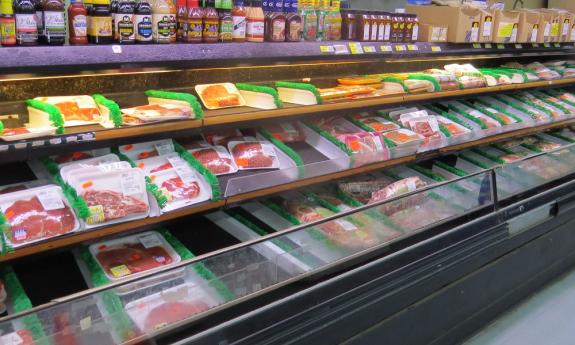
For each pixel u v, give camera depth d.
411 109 3.44
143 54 2.06
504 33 3.70
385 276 2.44
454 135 3.29
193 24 2.24
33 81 2.10
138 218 2.01
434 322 2.68
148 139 2.19
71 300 1.69
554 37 4.21
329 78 3.18
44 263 2.16
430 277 2.61
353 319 2.28
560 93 4.69
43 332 1.62
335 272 2.38
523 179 3.37
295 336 2.09
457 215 2.90
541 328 3.01
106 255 2.16
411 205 2.70
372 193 2.95
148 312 1.85
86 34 2.01
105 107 2.04
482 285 2.93
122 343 1.77
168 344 1.87
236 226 2.55
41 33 1.94
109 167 2.09
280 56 2.51
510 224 3.29
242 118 2.35
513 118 3.81
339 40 2.93
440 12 3.45
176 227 2.50
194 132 2.33
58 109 1.94
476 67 4.34
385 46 3.00
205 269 1.99
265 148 2.56
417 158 3.16
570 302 3.29
